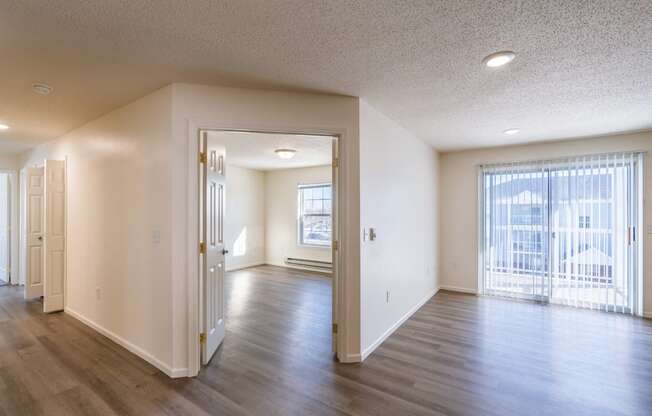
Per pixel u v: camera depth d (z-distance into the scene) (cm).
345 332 276
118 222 311
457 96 282
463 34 185
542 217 464
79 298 377
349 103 282
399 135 374
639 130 393
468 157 521
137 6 160
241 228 732
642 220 404
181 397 223
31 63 221
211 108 257
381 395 227
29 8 161
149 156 273
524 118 346
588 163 434
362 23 175
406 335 339
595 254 430
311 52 207
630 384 242
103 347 303
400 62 220
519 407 214
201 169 262
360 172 284
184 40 193
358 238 280
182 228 253
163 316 260
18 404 216
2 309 420
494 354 293
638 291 406
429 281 489
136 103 288
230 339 324
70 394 227
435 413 207
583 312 417
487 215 507
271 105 268
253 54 210
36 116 337
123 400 220
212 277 283
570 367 268
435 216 519
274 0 155
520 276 480
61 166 412
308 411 209
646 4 156
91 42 194
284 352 295
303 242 737
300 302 460
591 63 220
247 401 219
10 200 577
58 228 411
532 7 159
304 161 643
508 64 222
